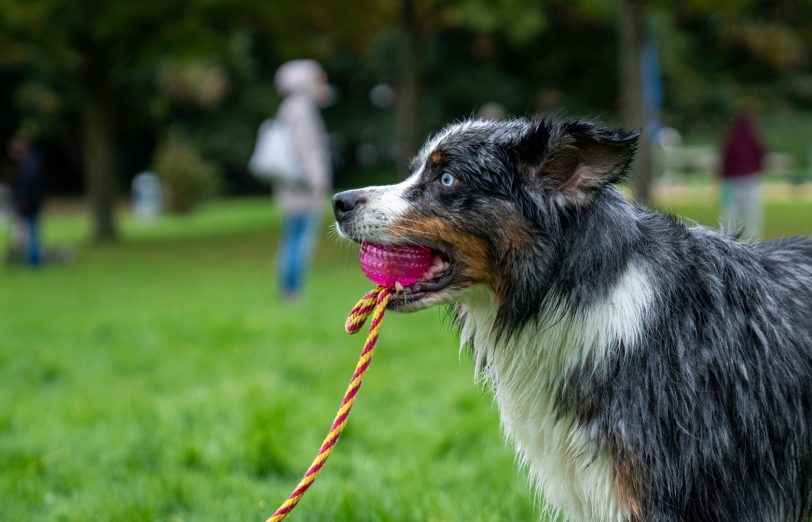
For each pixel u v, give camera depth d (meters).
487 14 20.70
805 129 32.53
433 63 32.22
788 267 3.23
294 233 10.06
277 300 10.57
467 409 5.90
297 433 5.38
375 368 7.06
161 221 26.33
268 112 35.16
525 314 3.08
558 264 3.00
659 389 2.87
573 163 3.03
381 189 3.34
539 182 3.07
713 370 2.90
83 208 33.66
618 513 2.89
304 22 19.42
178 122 35.56
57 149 37.94
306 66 9.64
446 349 7.63
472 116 3.74
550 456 3.12
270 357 7.46
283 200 9.96
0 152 36.69
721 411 2.88
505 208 3.10
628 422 2.86
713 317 2.96
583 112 30.92
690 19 30.00
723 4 14.71
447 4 16.59
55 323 9.73
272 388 6.34
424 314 9.20
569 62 30.94
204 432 5.47
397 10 17.50
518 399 3.17
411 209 3.24
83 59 20.27
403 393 6.32
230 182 37.31
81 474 4.90
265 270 14.41
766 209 19.56
